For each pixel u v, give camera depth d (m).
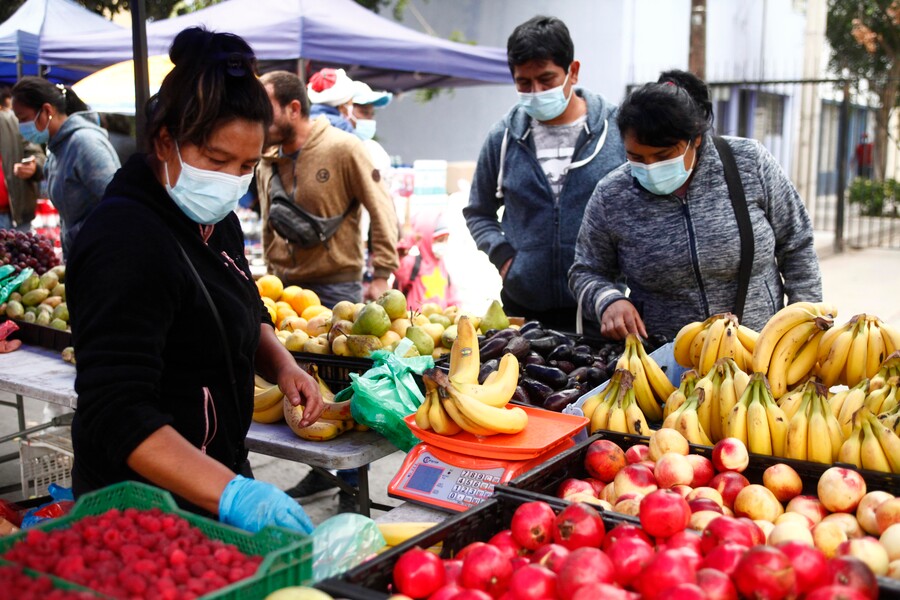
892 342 2.36
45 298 4.02
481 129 13.64
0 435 5.31
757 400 2.13
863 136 18.98
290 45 6.19
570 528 1.56
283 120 4.16
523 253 3.97
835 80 13.30
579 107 3.90
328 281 4.50
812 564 1.28
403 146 14.35
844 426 2.13
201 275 1.91
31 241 4.45
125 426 1.66
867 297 10.35
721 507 1.77
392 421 2.47
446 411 2.13
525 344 2.88
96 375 1.68
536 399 2.65
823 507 1.82
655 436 2.06
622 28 12.06
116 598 1.20
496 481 2.04
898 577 1.48
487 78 7.32
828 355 2.40
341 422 2.70
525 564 1.48
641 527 1.60
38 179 7.46
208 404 1.97
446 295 6.96
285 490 4.53
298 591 1.28
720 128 15.77
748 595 1.26
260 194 4.62
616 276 3.43
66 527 1.49
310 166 4.31
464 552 1.54
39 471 3.82
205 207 1.84
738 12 16.11
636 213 3.07
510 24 13.04
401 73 9.62
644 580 1.32
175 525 1.44
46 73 8.15
